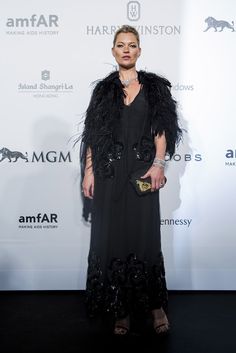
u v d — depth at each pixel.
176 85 3.02
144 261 2.39
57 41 3.00
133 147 2.38
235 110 3.03
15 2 2.97
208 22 2.98
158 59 3.00
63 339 2.48
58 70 3.02
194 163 3.07
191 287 3.17
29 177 3.10
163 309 2.57
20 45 3.00
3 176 3.09
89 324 2.67
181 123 3.04
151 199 2.41
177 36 2.99
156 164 2.41
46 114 3.05
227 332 2.56
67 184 3.10
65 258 3.16
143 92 2.41
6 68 3.01
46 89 3.03
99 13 2.98
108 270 2.42
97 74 3.02
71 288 3.18
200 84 3.02
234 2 2.97
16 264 3.16
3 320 2.73
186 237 3.13
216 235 3.13
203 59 3.00
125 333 2.51
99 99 2.42
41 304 2.98
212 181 3.09
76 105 3.04
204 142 3.06
